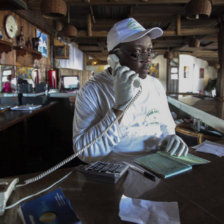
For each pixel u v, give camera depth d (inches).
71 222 22.1
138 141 47.3
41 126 162.9
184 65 507.5
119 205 26.4
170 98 161.0
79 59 395.9
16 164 123.4
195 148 49.1
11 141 122.0
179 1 173.3
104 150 41.6
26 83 154.5
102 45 357.7
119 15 236.4
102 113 45.4
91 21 240.2
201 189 30.5
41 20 198.8
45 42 214.2
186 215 24.5
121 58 43.3
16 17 149.6
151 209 25.5
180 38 341.4
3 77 136.8
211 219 23.8
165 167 36.7
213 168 37.8
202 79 627.8
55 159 133.3
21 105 144.4
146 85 48.4
